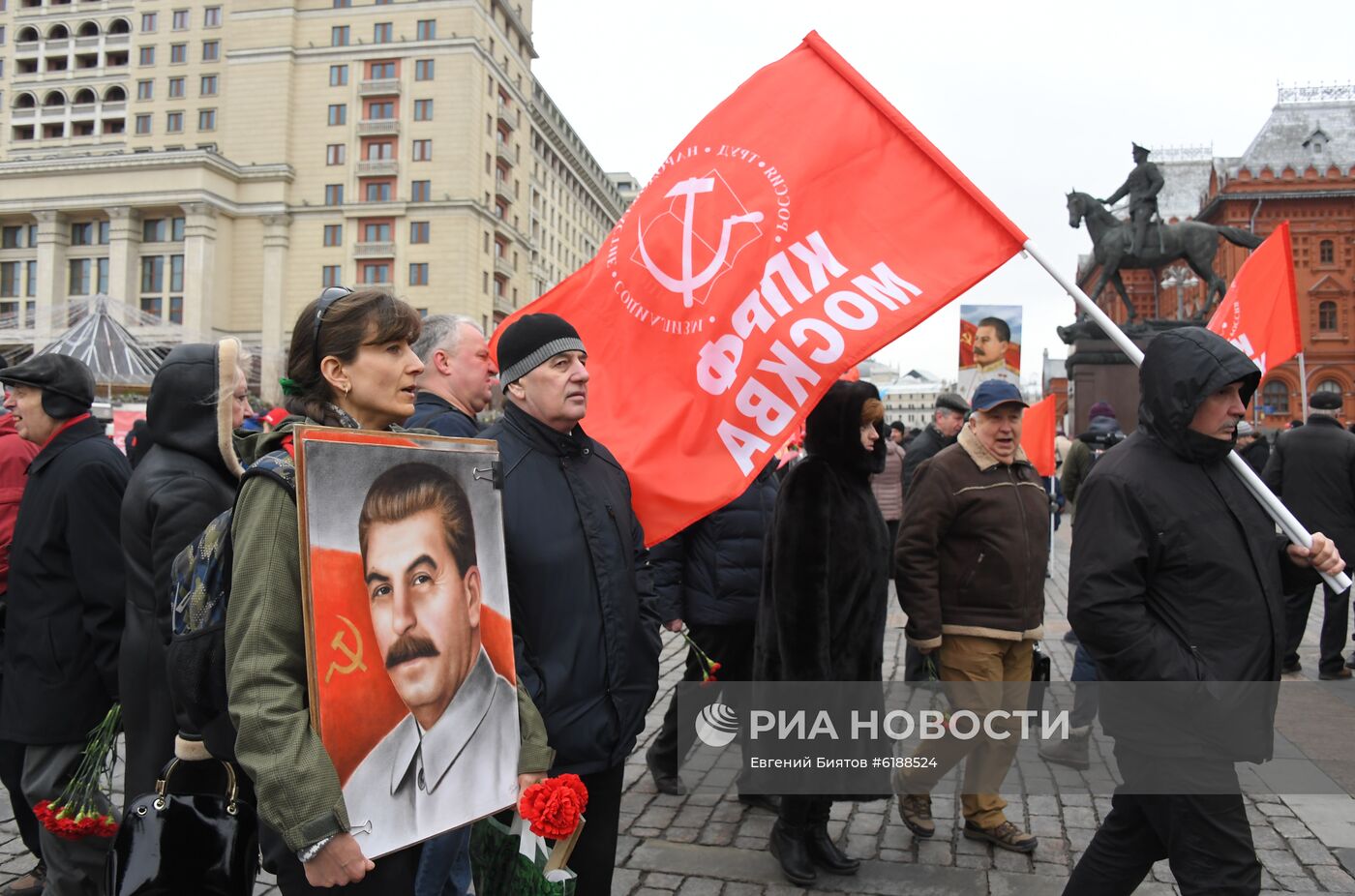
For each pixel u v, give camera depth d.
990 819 3.83
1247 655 2.42
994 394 3.82
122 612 3.11
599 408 3.32
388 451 1.93
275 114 58.88
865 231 3.35
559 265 78.75
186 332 55.56
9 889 3.48
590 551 2.46
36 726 3.11
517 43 65.81
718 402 3.25
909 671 4.24
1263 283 5.34
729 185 3.43
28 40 70.75
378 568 1.87
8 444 3.91
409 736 1.89
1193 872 2.41
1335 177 50.47
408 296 57.50
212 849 2.10
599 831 2.47
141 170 58.25
